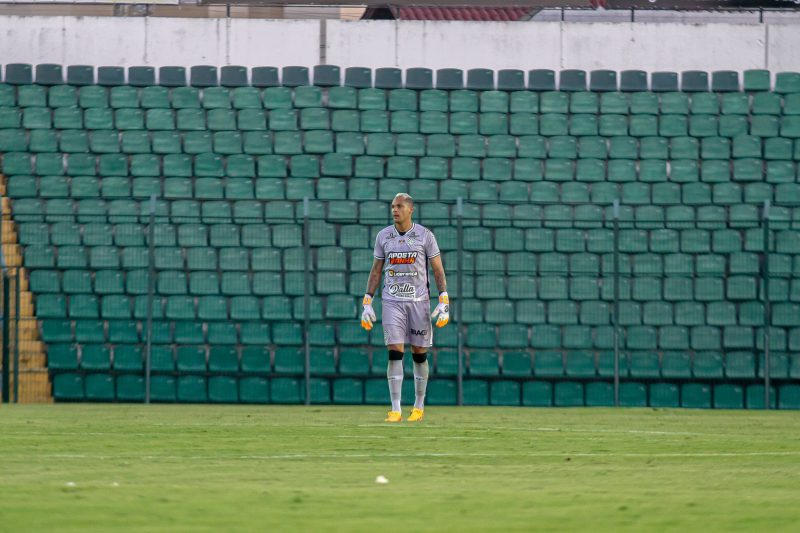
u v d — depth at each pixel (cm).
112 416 4291
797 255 6712
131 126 7281
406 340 4069
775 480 2108
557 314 6525
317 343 6375
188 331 6369
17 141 7162
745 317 6519
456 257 6594
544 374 6344
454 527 1484
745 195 7162
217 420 4019
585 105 7444
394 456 2606
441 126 7350
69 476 2084
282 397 6306
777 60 7706
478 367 6291
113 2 7775
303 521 1526
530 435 3353
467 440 3125
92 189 7025
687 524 1525
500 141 7294
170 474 2147
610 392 6359
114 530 1427
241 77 7494
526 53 7681
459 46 7662
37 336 6334
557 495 1839
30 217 6825
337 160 7162
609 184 7169
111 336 6372
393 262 4022
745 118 7419
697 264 6719
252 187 7075
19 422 3834
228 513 1594
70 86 7406
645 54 7688
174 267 6538
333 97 7388
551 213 7025
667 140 7344
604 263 6738
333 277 6544
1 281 6144
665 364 6406
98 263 6556
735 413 5209
